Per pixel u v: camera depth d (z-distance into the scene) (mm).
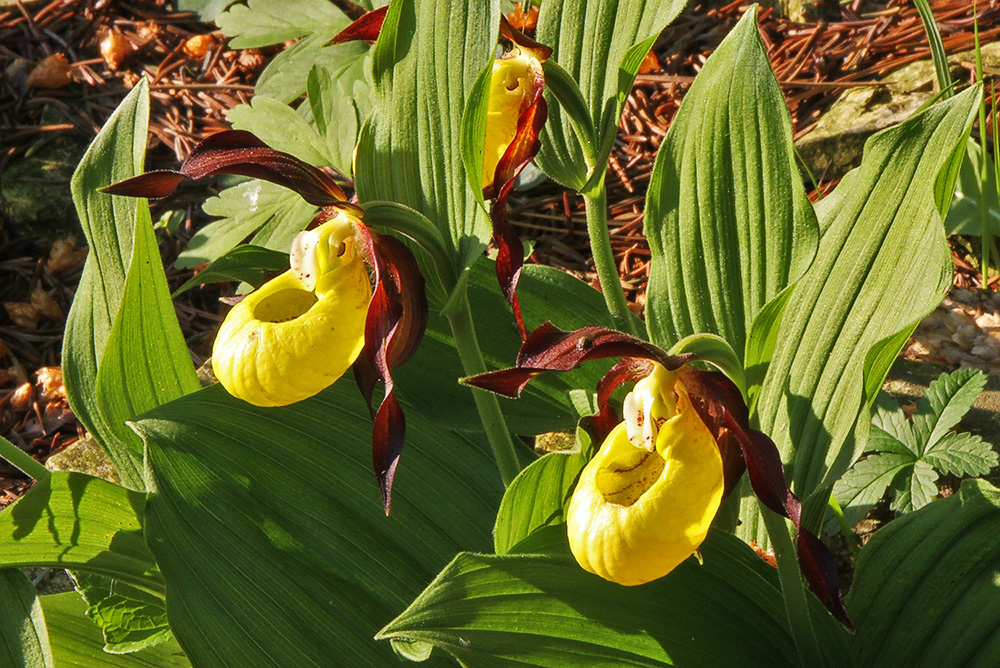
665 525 480
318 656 524
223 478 532
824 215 515
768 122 498
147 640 554
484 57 503
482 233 508
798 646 509
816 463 508
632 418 488
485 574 497
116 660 571
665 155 510
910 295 497
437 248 507
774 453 485
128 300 540
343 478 542
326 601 528
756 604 513
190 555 524
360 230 515
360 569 533
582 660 497
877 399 586
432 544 540
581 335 476
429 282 521
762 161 501
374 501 542
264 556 529
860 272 506
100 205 556
